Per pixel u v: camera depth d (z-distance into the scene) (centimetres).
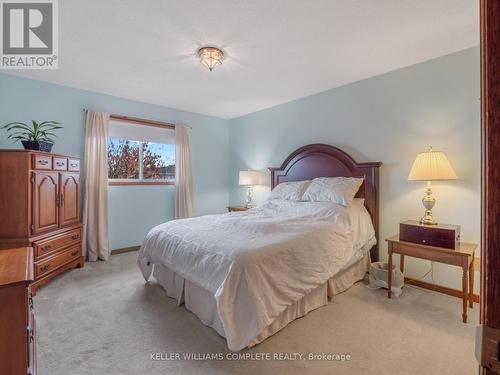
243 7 183
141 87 341
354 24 203
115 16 193
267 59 261
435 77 257
